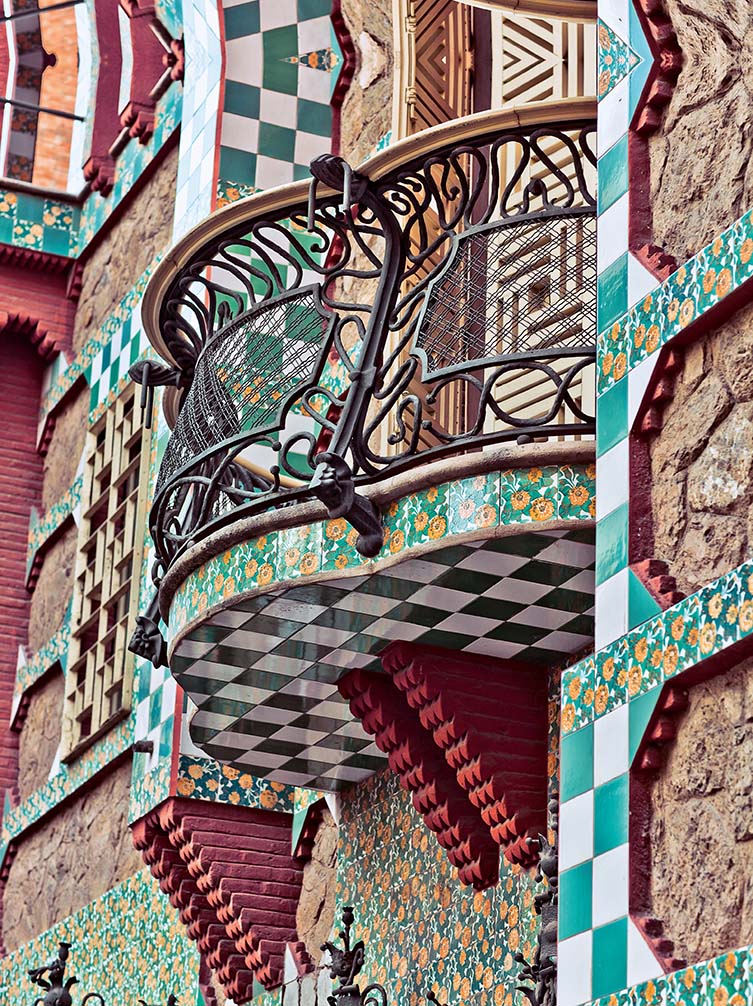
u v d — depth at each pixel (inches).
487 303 282.4
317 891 391.9
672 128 215.0
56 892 532.1
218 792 405.4
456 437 273.3
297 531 290.7
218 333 313.4
